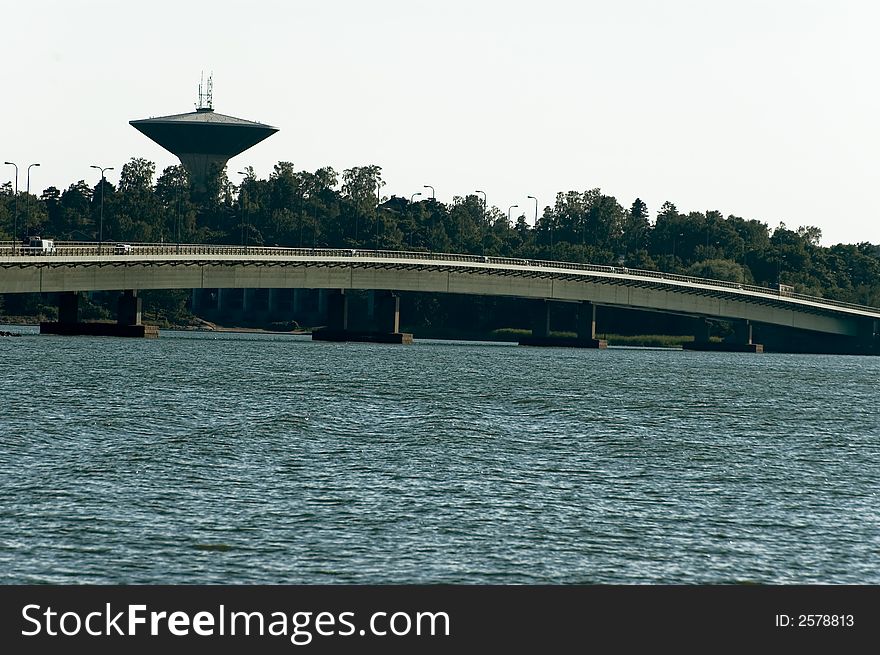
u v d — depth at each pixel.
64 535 140.12
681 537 146.88
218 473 175.25
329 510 154.38
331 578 130.25
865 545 146.00
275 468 180.38
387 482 172.38
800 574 135.12
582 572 133.75
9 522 144.25
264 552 136.62
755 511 161.62
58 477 168.50
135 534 141.25
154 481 168.12
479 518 152.50
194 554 135.38
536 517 153.88
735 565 137.12
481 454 198.75
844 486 181.75
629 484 177.00
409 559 136.00
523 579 131.50
